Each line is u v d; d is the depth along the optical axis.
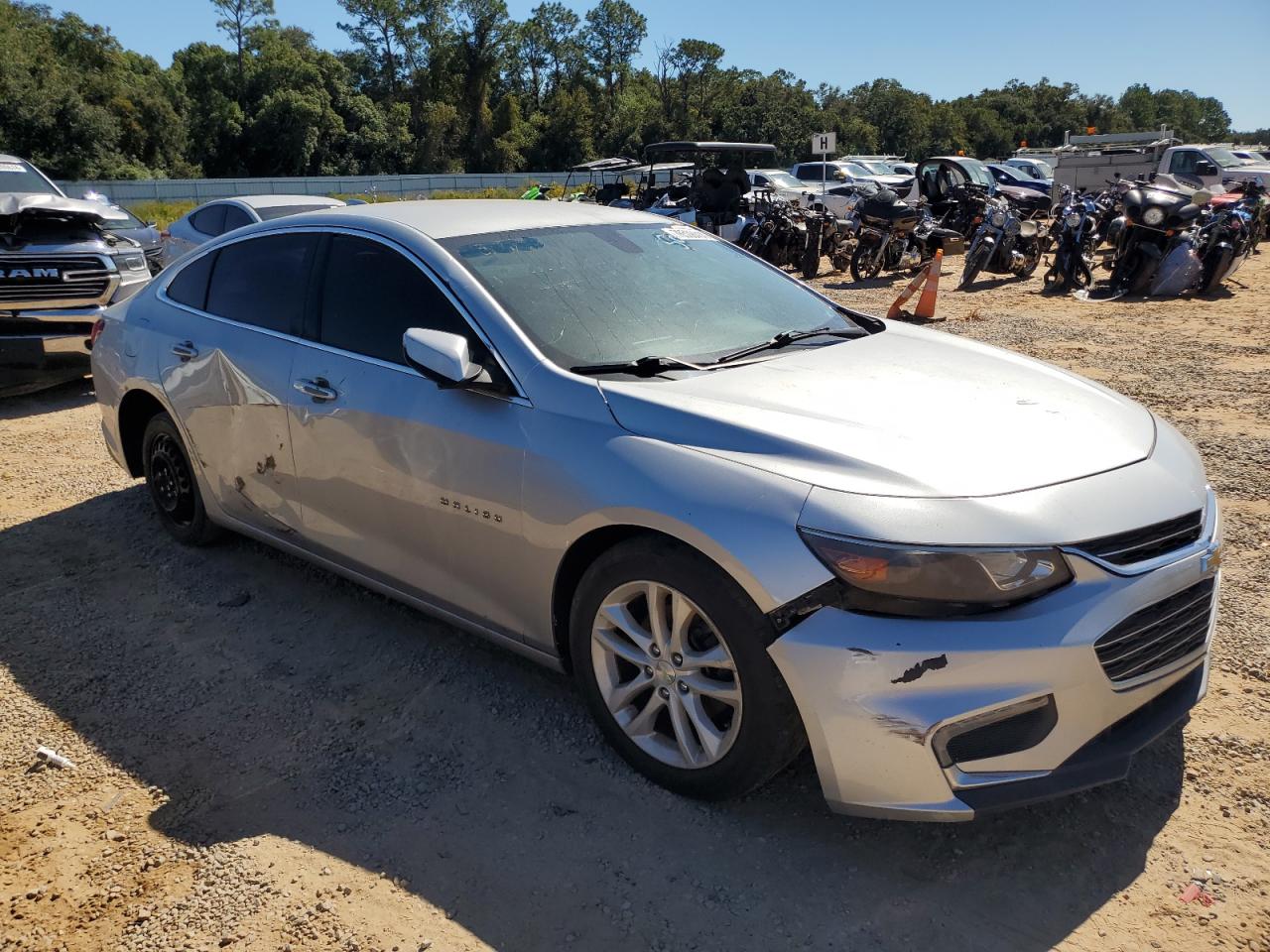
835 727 2.26
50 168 62.00
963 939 2.20
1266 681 3.21
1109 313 11.02
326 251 3.60
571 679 3.35
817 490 2.33
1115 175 23.50
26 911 2.36
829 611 2.25
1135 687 2.35
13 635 3.77
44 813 2.72
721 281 3.67
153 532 4.79
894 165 34.34
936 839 2.52
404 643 3.64
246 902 2.37
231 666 3.50
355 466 3.30
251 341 3.74
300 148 80.50
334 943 2.23
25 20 78.19
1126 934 2.20
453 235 3.36
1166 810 2.60
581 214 3.82
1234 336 9.30
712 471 2.46
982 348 3.53
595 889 2.38
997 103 128.50
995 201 14.34
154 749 3.02
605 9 101.25
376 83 99.25
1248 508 4.74
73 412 7.42
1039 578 2.22
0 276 7.20
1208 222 12.70
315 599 4.01
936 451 2.46
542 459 2.74
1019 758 2.25
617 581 2.63
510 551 2.88
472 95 92.75
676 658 2.57
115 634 3.76
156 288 4.48
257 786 2.82
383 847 2.55
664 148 17.66
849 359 3.17
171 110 72.62
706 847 2.51
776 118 87.00
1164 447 2.76
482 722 3.11
